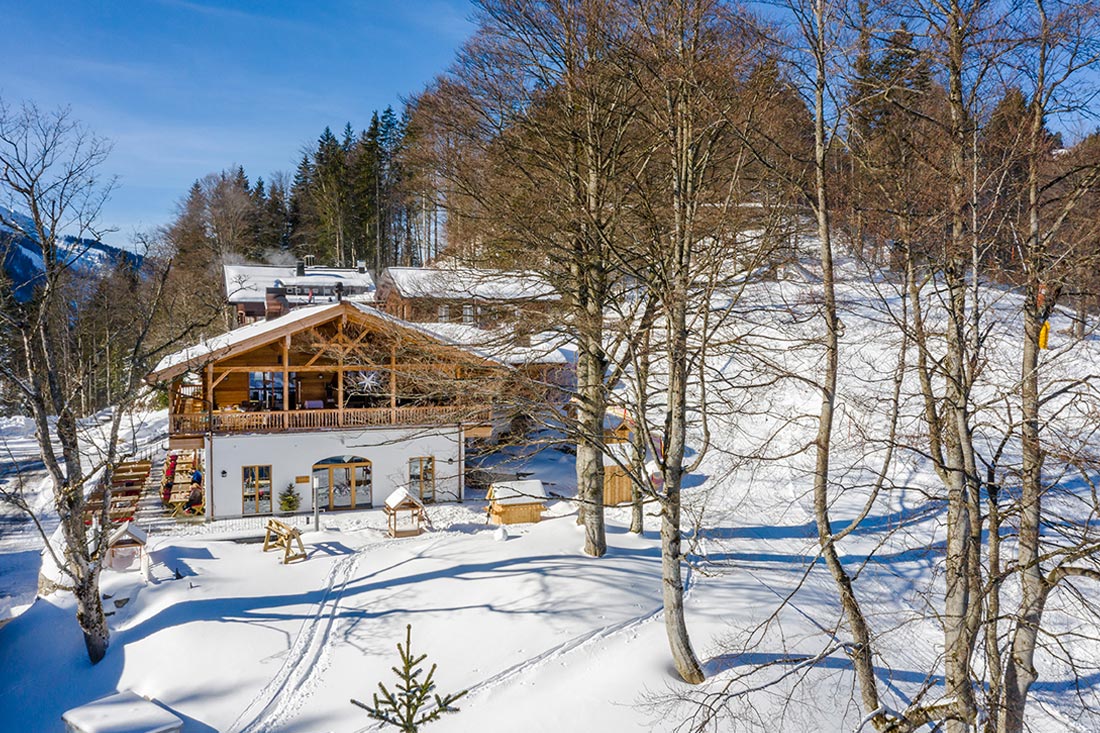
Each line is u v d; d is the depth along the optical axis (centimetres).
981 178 1173
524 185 2019
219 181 8875
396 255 8225
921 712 1125
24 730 1496
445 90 2017
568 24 1828
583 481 2073
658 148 1820
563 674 1498
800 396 2986
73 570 1689
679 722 1330
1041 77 1080
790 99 1550
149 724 1350
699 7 1425
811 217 1945
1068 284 1152
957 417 1104
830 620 1683
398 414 2812
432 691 1475
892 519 2177
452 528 2478
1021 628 1111
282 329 2609
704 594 1814
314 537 2389
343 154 8662
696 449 3056
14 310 1783
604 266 1908
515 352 2131
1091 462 1070
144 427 4269
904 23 1169
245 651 1641
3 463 4084
